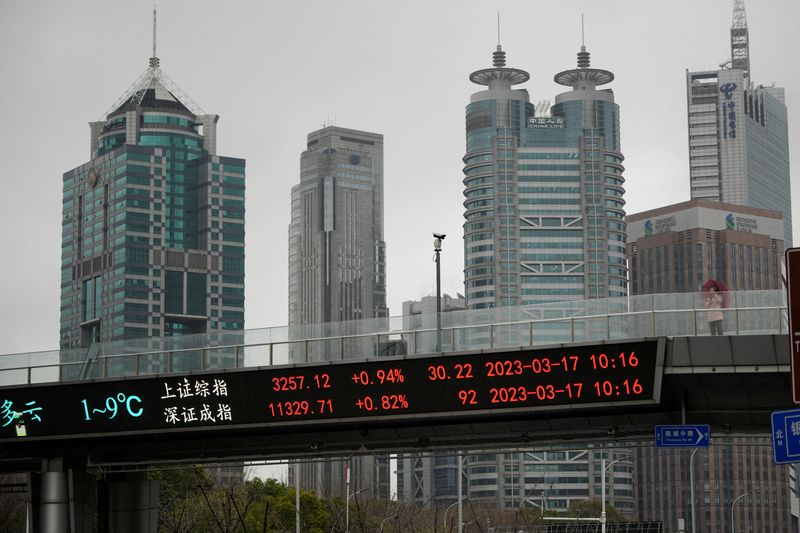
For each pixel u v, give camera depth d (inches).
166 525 3818.9
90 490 2586.1
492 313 2139.5
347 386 2180.1
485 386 2087.8
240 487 4749.0
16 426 2415.1
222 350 2294.5
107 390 2347.4
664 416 2122.3
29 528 2518.5
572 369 2027.6
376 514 4660.4
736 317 1978.3
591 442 2262.6
